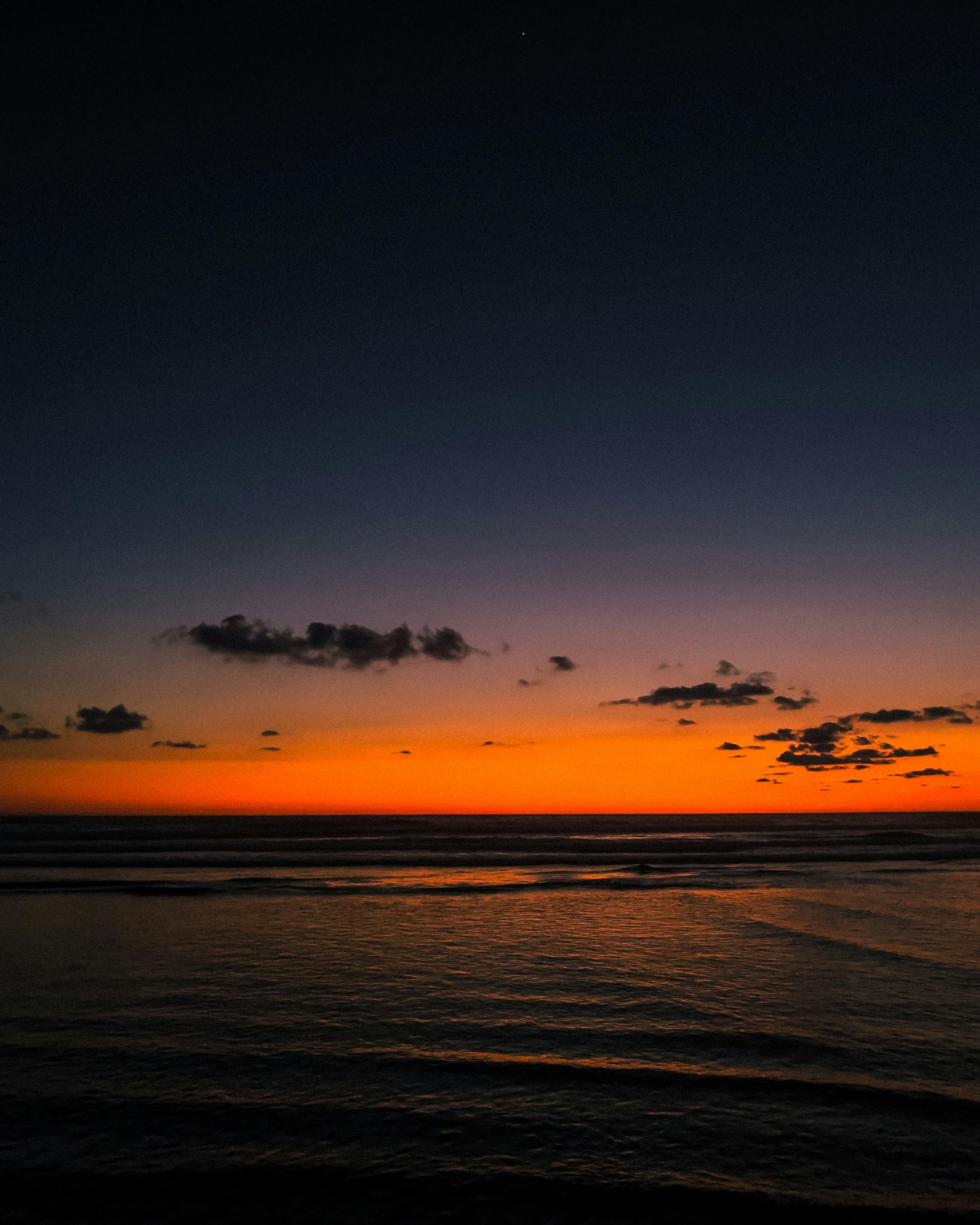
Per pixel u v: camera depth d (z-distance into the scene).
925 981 13.62
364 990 12.86
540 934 17.95
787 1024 11.18
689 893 25.02
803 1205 6.57
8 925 18.56
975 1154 7.46
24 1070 9.32
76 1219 6.27
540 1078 9.18
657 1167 7.16
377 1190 6.73
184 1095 8.63
